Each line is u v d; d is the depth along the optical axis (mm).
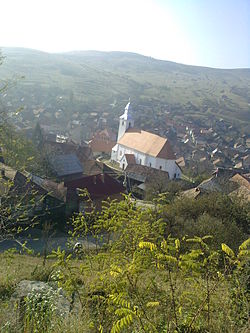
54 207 30375
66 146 66312
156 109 177000
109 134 106312
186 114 175750
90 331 5137
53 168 47844
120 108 163750
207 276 4930
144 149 70812
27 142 17266
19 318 5574
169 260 4445
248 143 138375
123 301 4445
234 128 158875
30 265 13188
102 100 175750
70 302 5742
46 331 5004
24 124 89250
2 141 12867
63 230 30078
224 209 23781
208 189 42812
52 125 117938
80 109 147500
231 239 19266
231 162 103750
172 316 4715
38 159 40750
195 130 141250
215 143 127062
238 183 48219
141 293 5141
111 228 6270
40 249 23875
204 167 82250
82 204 33375
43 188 29359
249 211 24344
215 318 5180
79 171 52594
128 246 6141
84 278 6180
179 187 45094
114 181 37406
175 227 18875
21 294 7488
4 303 6586
